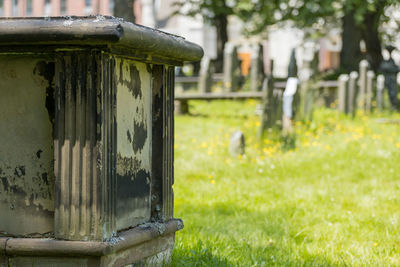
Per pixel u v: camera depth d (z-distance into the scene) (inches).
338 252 174.6
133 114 132.9
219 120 507.5
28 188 125.6
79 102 119.0
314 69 561.6
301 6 902.4
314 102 547.2
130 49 124.4
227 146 382.3
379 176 308.8
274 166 327.6
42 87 123.3
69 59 119.1
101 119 118.6
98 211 120.1
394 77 693.9
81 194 120.6
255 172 317.7
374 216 222.4
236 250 173.2
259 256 169.3
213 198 257.3
